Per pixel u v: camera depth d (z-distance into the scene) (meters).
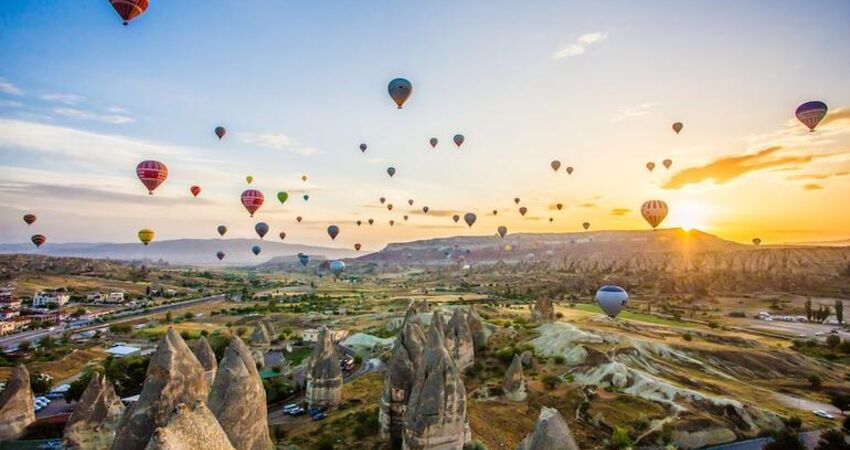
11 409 43.44
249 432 25.22
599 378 56.34
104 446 38.34
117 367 64.88
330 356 49.94
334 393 49.19
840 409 55.59
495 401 50.75
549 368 60.59
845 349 82.00
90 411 38.50
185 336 100.81
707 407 50.38
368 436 39.84
